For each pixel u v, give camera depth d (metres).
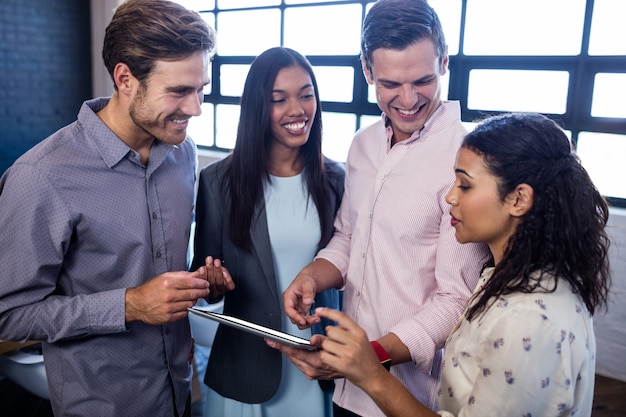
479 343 0.98
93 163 1.32
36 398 2.93
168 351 1.50
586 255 0.95
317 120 1.74
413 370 1.51
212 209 1.73
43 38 5.05
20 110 4.99
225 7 4.86
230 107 4.95
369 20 1.42
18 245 1.23
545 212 0.95
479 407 0.93
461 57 3.53
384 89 1.43
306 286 1.50
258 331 1.14
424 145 1.46
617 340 2.97
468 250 1.36
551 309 0.91
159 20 1.20
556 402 0.90
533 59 3.26
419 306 1.46
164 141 1.33
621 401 2.77
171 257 1.48
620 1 2.92
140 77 1.23
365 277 1.54
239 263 1.71
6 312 1.26
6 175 1.26
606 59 2.99
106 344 1.39
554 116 3.26
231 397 1.73
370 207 1.54
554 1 3.15
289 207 1.74
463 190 1.03
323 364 1.24
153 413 1.49
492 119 1.05
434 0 3.60
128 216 1.37
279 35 4.52
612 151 3.09
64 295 1.37
